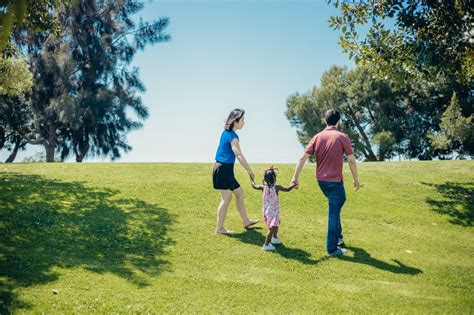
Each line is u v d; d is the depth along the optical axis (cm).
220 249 812
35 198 1050
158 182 1274
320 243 877
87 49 3350
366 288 688
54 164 1589
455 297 673
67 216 938
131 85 3562
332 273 739
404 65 1360
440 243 926
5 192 1081
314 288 677
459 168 1575
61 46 3262
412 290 690
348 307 618
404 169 1559
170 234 874
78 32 3350
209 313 583
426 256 846
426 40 1240
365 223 1025
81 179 1300
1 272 654
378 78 1452
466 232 1012
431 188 1323
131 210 1009
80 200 1062
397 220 1059
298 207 1112
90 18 3462
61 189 1152
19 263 692
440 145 3506
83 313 559
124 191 1168
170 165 1565
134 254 771
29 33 3062
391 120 4034
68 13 3238
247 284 677
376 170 1540
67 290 616
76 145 3584
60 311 557
